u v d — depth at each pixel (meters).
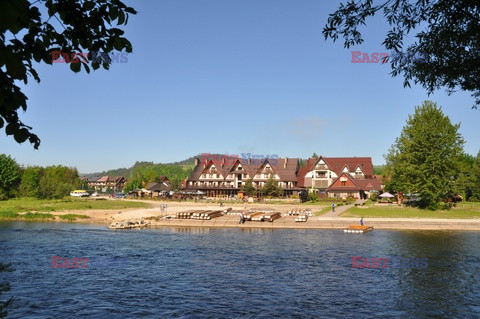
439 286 22.55
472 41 8.59
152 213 65.56
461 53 8.91
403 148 69.81
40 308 17.94
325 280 23.69
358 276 24.70
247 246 36.09
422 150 62.66
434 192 62.44
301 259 29.92
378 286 22.48
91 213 65.12
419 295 20.81
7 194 95.56
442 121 62.28
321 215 59.41
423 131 62.75
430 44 8.95
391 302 19.67
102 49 4.76
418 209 63.56
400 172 75.56
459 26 8.38
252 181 101.88
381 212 60.66
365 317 17.55
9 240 38.12
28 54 4.25
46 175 110.31
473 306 19.17
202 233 46.09
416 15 8.38
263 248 34.94
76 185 136.38
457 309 18.72
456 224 51.00
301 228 50.81
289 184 100.31
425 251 33.41
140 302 19.16
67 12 4.35
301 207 73.12
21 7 2.60
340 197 92.19
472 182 88.44
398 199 75.81
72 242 37.53
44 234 42.91
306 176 102.81
